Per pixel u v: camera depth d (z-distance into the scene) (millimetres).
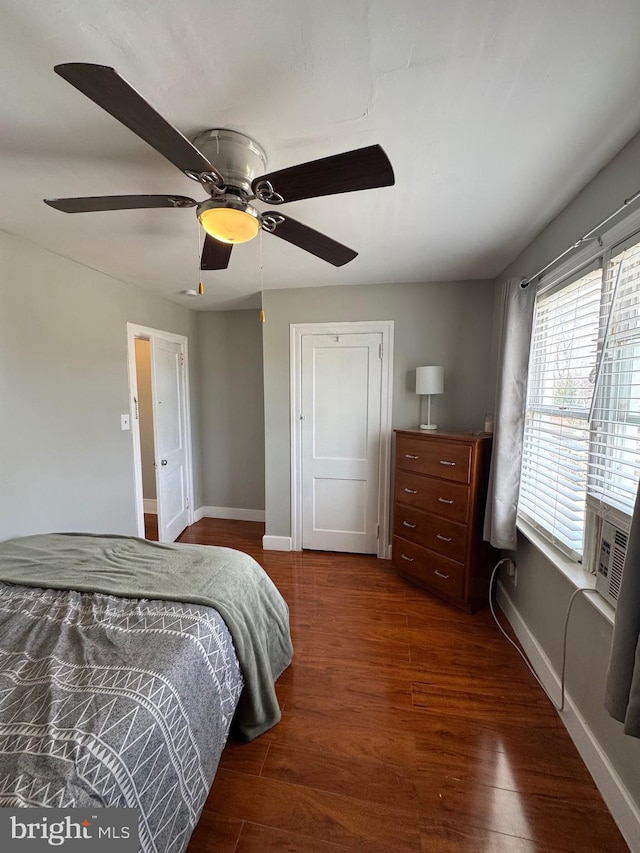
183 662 1122
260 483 4164
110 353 2734
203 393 4191
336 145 1274
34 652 1140
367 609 2479
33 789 752
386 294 3021
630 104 1092
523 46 905
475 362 2945
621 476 1318
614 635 1052
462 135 1230
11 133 1192
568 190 1584
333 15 832
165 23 849
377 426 3158
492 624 2318
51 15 829
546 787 1339
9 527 2004
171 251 2213
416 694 1758
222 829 1208
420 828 1211
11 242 1973
